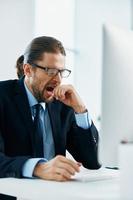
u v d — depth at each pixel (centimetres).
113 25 92
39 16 370
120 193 79
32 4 360
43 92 159
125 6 400
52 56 159
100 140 92
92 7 426
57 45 164
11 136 151
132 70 88
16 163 114
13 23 346
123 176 79
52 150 156
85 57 426
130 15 396
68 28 421
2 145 145
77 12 443
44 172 110
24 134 151
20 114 154
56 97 153
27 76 163
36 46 163
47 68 158
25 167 113
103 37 92
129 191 78
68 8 421
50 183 102
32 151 150
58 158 112
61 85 153
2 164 117
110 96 89
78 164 116
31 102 160
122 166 79
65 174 107
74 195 83
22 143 151
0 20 337
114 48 90
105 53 91
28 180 108
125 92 88
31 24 359
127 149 79
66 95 152
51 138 157
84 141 153
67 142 162
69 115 163
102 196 81
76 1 443
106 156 92
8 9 342
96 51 417
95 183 104
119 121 89
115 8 407
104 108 90
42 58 159
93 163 149
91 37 423
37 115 157
